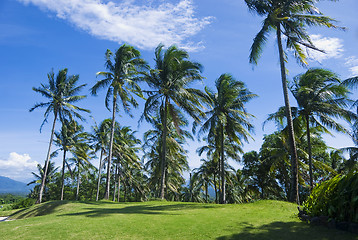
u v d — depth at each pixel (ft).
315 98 65.98
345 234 17.71
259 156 114.01
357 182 18.67
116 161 140.56
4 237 24.71
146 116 73.56
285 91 51.34
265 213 31.99
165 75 73.05
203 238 20.98
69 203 63.21
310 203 24.71
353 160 71.97
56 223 29.27
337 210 20.31
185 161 128.16
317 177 103.45
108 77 86.07
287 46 58.03
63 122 103.55
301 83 69.62
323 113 65.87
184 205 46.11
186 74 74.28
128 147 130.00
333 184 21.93
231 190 148.56
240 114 81.76
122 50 84.12
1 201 333.42
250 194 140.67
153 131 108.88
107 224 27.48
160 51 75.66
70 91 100.48
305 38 52.08
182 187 180.96
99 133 118.62
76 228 26.04
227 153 103.65
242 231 22.25
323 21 48.88
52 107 96.32
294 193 47.24
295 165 48.16
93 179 197.26
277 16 53.88
